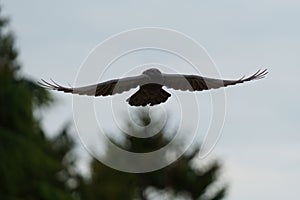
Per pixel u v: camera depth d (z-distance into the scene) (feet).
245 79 95.14
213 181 339.36
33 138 216.13
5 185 210.38
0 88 211.00
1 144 211.00
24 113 212.43
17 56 242.17
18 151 211.20
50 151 232.53
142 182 333.01
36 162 212.43
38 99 215.72
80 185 317.01
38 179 216.54
